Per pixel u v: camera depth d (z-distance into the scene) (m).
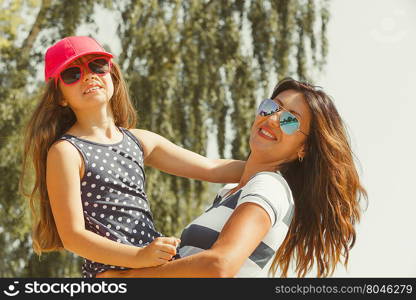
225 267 2.12
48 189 2.32
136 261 2.20
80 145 2.37
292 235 2.64
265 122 2.62
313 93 2.64
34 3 8.02
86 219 2.35
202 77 8.03
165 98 7.87
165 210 7.87
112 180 2.39
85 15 7.77
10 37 7.96
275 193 2.34
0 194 7.46
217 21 8.21
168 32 7.96
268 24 8.28
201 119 7.98
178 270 2.17
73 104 2.44
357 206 2.71
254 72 8.24
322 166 2.60
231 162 2.90
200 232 2.44
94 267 2.41
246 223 2.23
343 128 2.68
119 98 2.69
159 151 2.78
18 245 7.73
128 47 7.90
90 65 2.45
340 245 2.62
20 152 7.49
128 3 7.89
